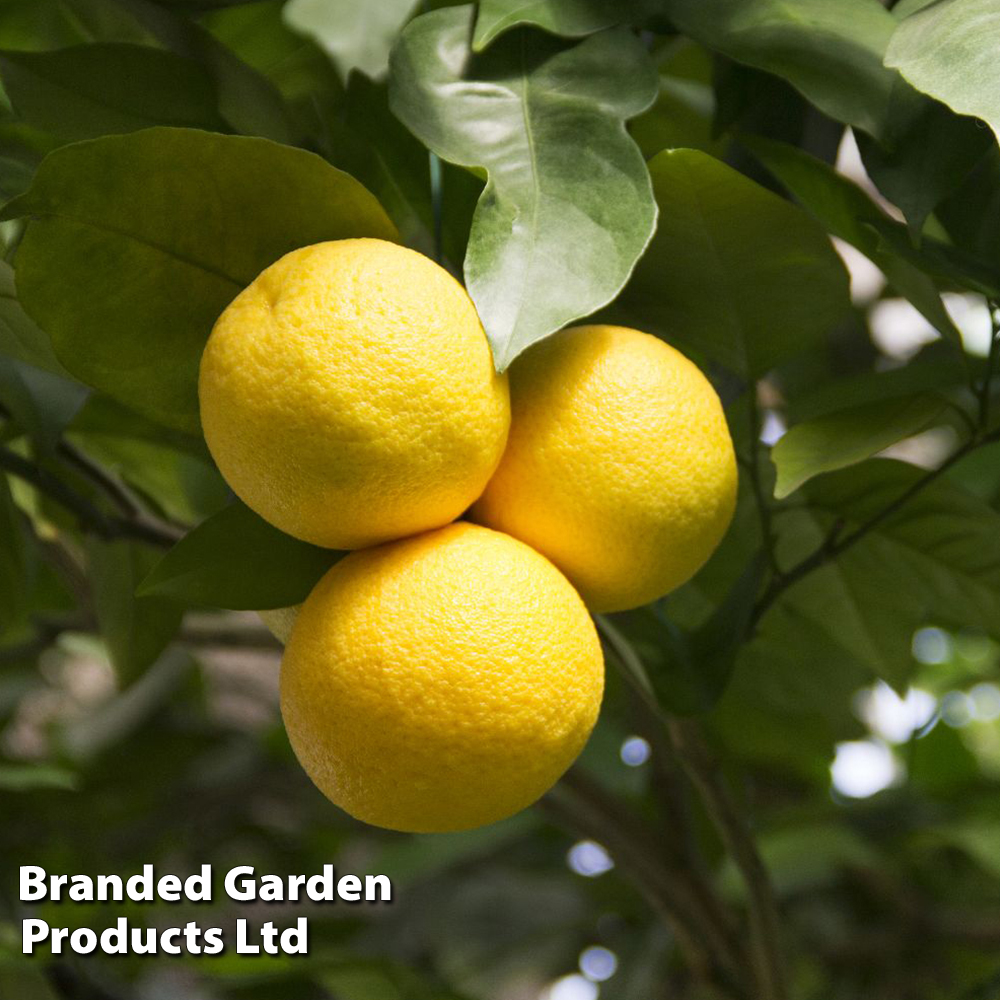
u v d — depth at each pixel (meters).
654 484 0.47
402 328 0.44
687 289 0.56
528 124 0.49
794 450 0.53
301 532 0.46
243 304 0.45
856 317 0.63
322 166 0.47
